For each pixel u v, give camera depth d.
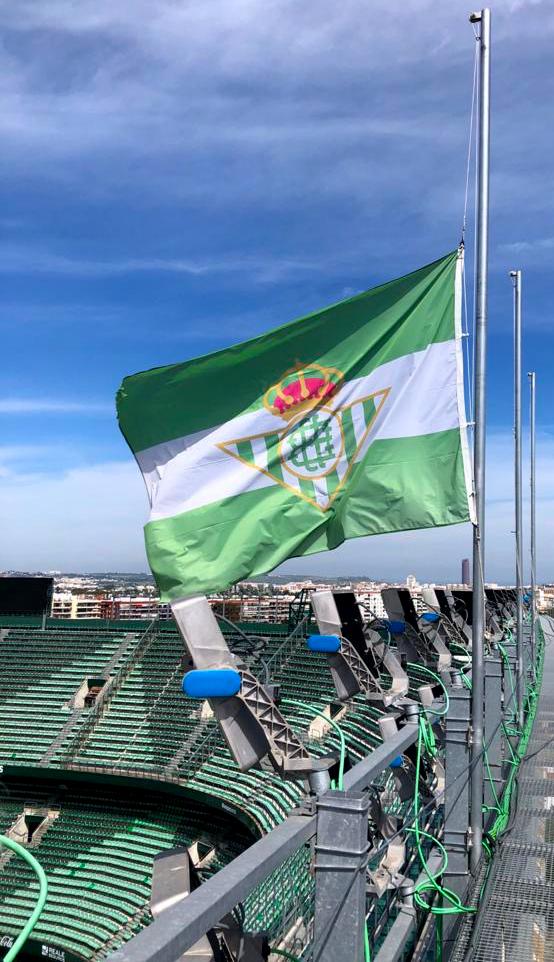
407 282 7.95
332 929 3.09
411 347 7.82
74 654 40.78
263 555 7.77
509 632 21.50
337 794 3.20
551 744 9.51
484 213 6.71
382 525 7.50
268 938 3.30
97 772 32.03
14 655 41.19
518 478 19.70
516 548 19.53
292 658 31.73
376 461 7.72
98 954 23.67
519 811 6.91
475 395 6.69
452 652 18.77
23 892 27.39
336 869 3.11
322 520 7.79
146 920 24.91
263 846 2.71
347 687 10.15
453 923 5.32
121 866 28.36
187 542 7.79
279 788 26.23
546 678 18.19
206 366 8.01
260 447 7.99
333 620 10.09
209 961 3.41
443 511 7.34
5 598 44.16
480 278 6.71
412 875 5.46
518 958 4.34
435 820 6.69
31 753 34.00
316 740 24.08
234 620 33.72
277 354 8.09
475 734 6.11
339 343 8.02
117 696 37.03
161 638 40.41
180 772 30.30
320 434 7.91
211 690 5.75
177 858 4.45
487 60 6.75
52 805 32.50
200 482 7.96
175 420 8.06
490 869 5.43
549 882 5.29
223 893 2.30
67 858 29.20
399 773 6.98
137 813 31.41
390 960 4.07
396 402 7.75
